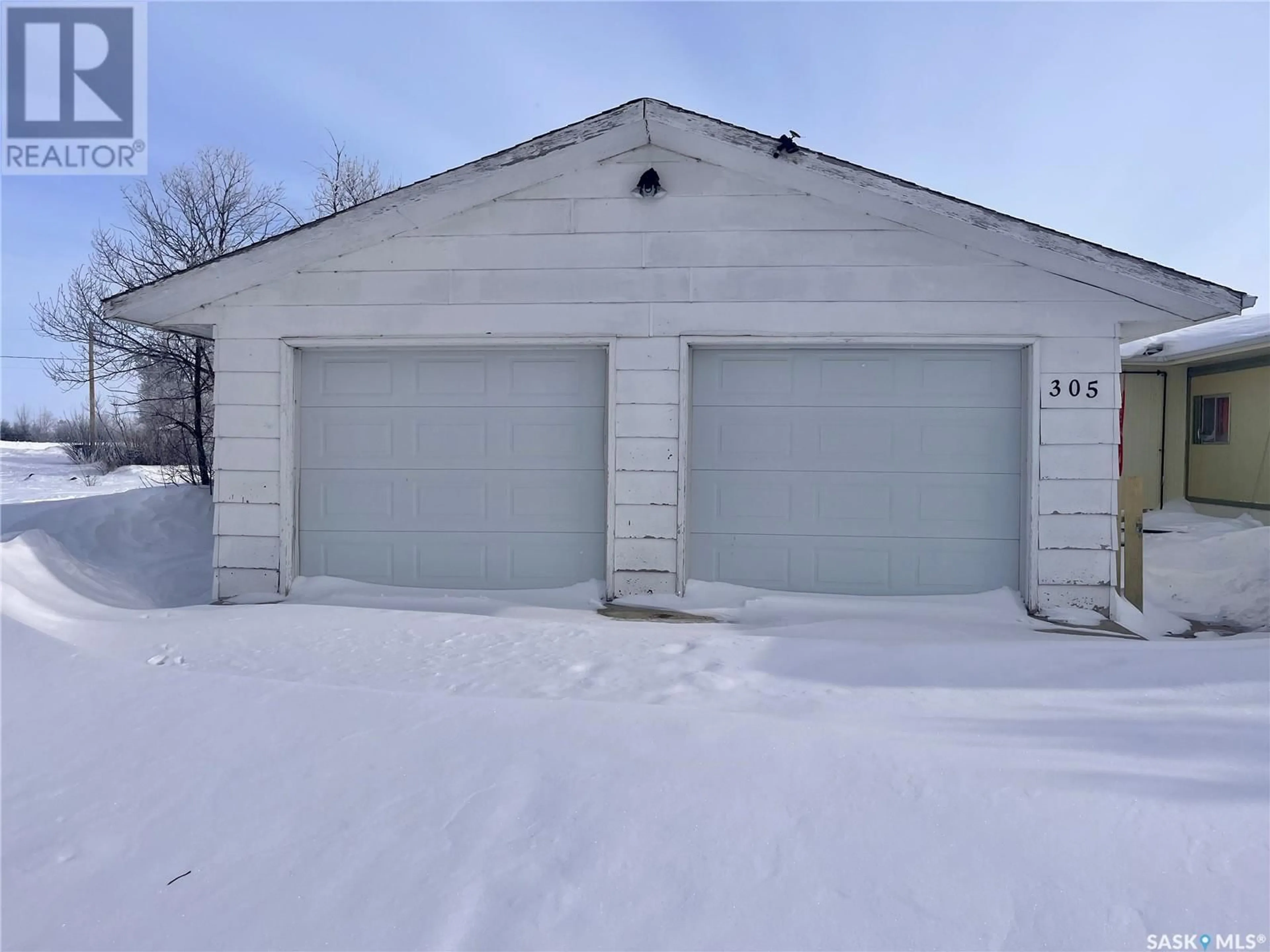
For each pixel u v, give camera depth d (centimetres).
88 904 238
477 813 275
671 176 675
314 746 324
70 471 2336
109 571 752
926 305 659
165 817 280
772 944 217
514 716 347
